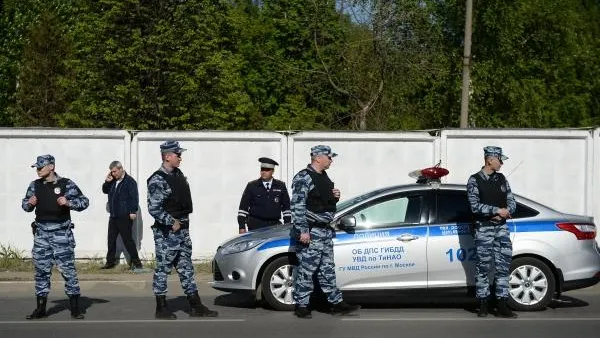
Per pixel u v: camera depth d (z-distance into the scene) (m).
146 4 22.12
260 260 10.63
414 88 25.38
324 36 28.27
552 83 29.27
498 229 10.20
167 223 9.95
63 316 10.55
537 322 10.09
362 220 10.66
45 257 10.12
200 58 22.73
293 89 31.22
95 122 22.02
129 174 14.86
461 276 10.58
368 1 24.59
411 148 15.15
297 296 10.28
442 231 10.61
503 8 25.19
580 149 15.23
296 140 15.05
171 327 9.77
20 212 14.84
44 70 25.80
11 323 10.06
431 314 10.70
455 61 25.14
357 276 10.52
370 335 9.27
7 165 14.79
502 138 15.17
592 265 10.71
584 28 36.03
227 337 9.18
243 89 31.39
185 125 22.09
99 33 21.80
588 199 15.17
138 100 21.77
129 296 12.40
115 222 14.22
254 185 12.64
